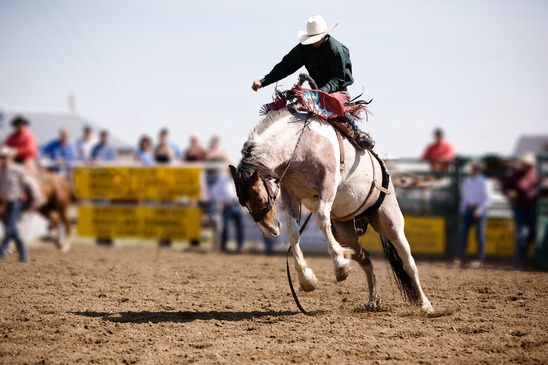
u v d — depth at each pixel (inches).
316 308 500.4
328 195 423.8
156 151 1088.8
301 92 432.5
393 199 478.3
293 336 394.6
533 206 855.7
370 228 956.6
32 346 375.6
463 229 893.8
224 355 355.9
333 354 357.7
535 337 393.7
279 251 961.5
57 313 460.1
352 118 454.0
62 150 1159.6
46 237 1088.2
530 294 559.2
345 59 455.5
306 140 429.7
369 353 360.5
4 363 343.9
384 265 809.5
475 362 343.9
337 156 433.4
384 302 529.0
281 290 583.5
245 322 434.6
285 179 436.5
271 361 345.1
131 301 511.2
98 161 1133.7
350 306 508.4
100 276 642.2
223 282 625.0
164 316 455.5
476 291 582.2
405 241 475.2
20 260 773.9
